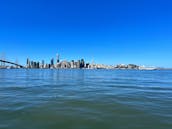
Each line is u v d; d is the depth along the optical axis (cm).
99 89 2766
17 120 1129
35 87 2989
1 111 1332
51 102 1673
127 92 2434
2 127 1005
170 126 1036
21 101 1714
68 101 1727
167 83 4031
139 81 4662
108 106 1527
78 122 1102
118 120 1142
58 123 1083
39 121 1114
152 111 1366
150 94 2264
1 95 2098
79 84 3609
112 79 5559
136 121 1122
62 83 3838
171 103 1672
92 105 1562
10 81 4300
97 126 1035
